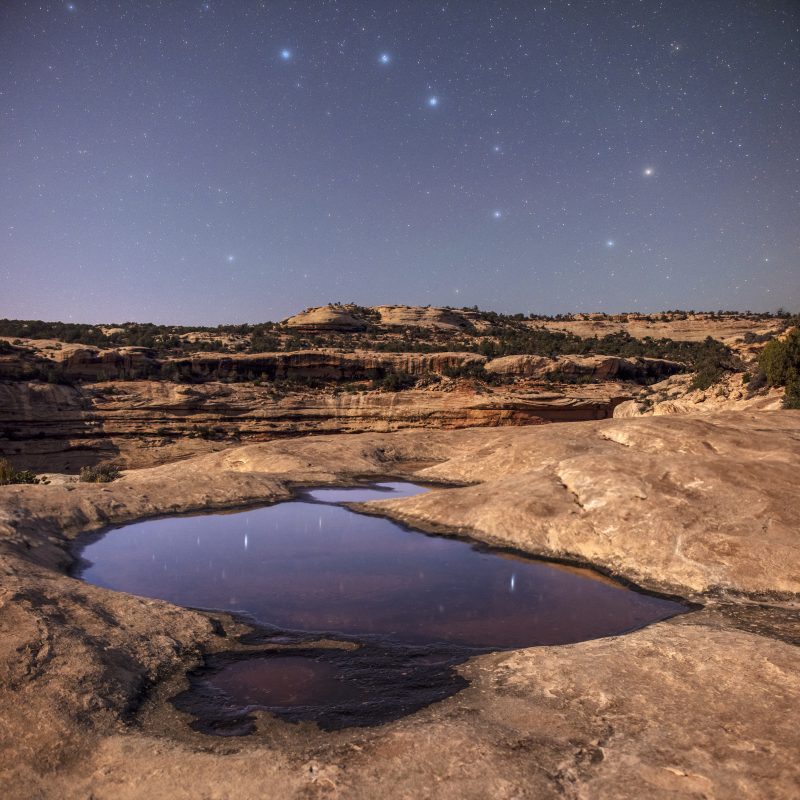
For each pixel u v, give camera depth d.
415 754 4.50
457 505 13.43
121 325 115.75
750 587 8.66
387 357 87.75
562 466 13.87
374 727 5.06
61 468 67.94
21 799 4.12
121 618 7.22
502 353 100.00
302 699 5.69
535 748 4.57
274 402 78.44
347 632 7.50
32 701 5.13
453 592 9.02
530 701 5.36
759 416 21.05
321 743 4.79
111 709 5.32
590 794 4.04
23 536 10.88
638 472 12.41
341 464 22.45
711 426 17.81
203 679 6.20
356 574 9.91
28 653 5.78
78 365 75.00
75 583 8.12
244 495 16.42
